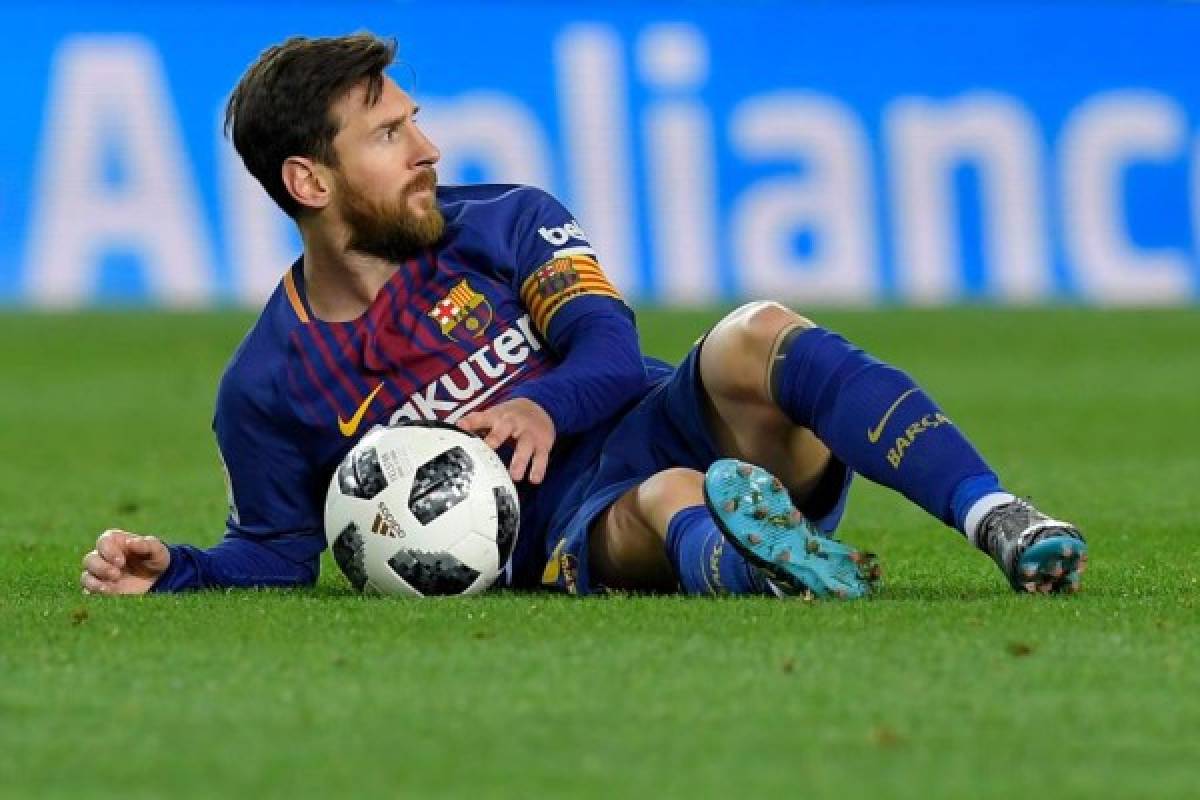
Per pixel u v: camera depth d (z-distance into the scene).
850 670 13.97
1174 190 78.81
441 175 75.25
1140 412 49.03
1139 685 13.52
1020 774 11.32
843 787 11.05
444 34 75.50
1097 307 78.19
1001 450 40.94
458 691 13.45
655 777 11.29
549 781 11.23
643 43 76.38
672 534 17.47
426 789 11.09
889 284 77.38
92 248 74.88
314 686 13.66
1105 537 25.94
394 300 18.61
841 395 17.41
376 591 17.91
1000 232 77.94
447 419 18.64
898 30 77.38
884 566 21.86
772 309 18.06
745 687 13.48
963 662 14.22
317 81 18.20
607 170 76.00
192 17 74.62
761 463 18.33
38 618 16.58
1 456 41.12
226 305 75.31
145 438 44.81
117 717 12.84
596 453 18.78
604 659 14.40
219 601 17.52
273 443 18.86
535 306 18.84
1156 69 78.56
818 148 76.94
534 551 18.80
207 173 74.88
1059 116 78.12
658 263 76.19
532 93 75.75
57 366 63.31
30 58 74.31
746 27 76.81
